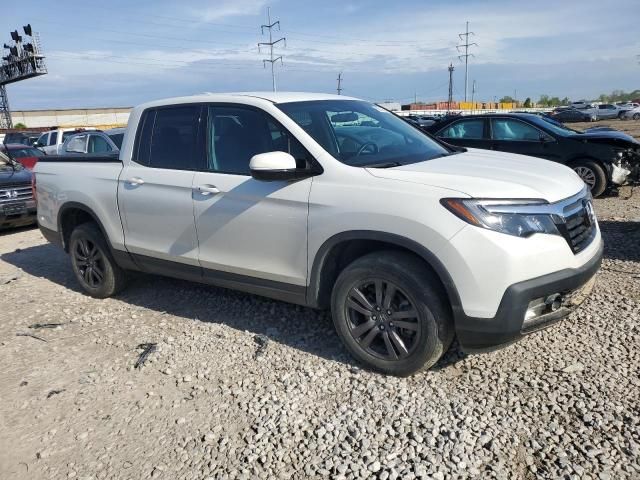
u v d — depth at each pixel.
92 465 2.87
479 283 2.99
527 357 3.59
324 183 3.54
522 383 3.30
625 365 3.41
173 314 4.78
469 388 3.29
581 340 3.76
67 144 12.00
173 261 4.48
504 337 3.04
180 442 2.99
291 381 3.50
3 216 8.51
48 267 6.66
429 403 3.16
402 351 3.36
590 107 53.50
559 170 3.73
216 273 4.23
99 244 5.11
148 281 5.67
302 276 3.70
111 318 4.80
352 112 4.36
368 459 2.73
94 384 3.66
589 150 8.95
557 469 2.57
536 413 3.00
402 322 3.34
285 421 3.09
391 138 4.20
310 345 3.97
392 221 3.21
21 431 3.20
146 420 3.22
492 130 9.80
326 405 3.22
